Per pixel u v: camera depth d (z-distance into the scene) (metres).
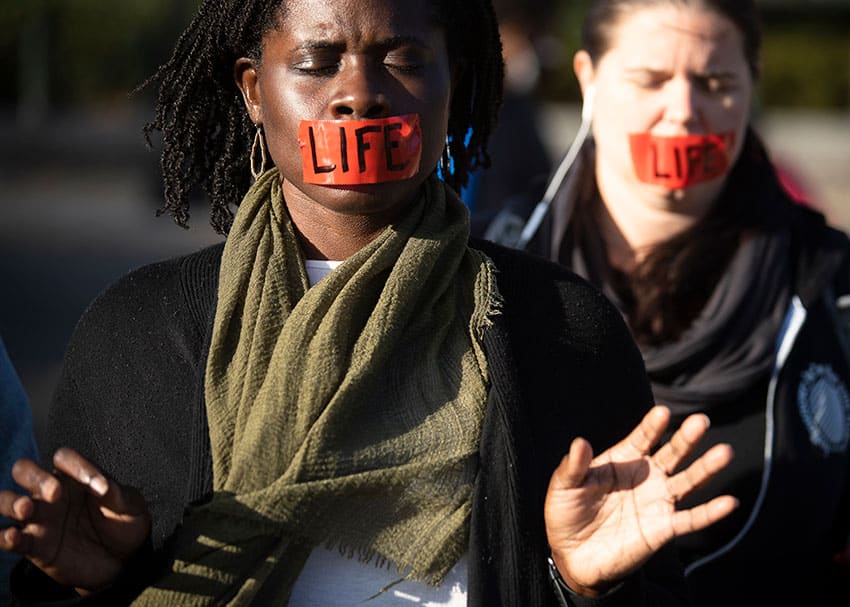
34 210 26.02
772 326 5.39
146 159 26.61
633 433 3.47
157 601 3.46
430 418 3.62
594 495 3.45
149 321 3.86
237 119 4.18
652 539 3.37
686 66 5.39
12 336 15.70
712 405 5.30
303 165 3.72
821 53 45.72
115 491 3.34
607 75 5.57
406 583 3.56
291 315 3.65
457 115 4.37
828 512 5.36
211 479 3.55
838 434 5.38
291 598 3.56
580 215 5.78
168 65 4.20
